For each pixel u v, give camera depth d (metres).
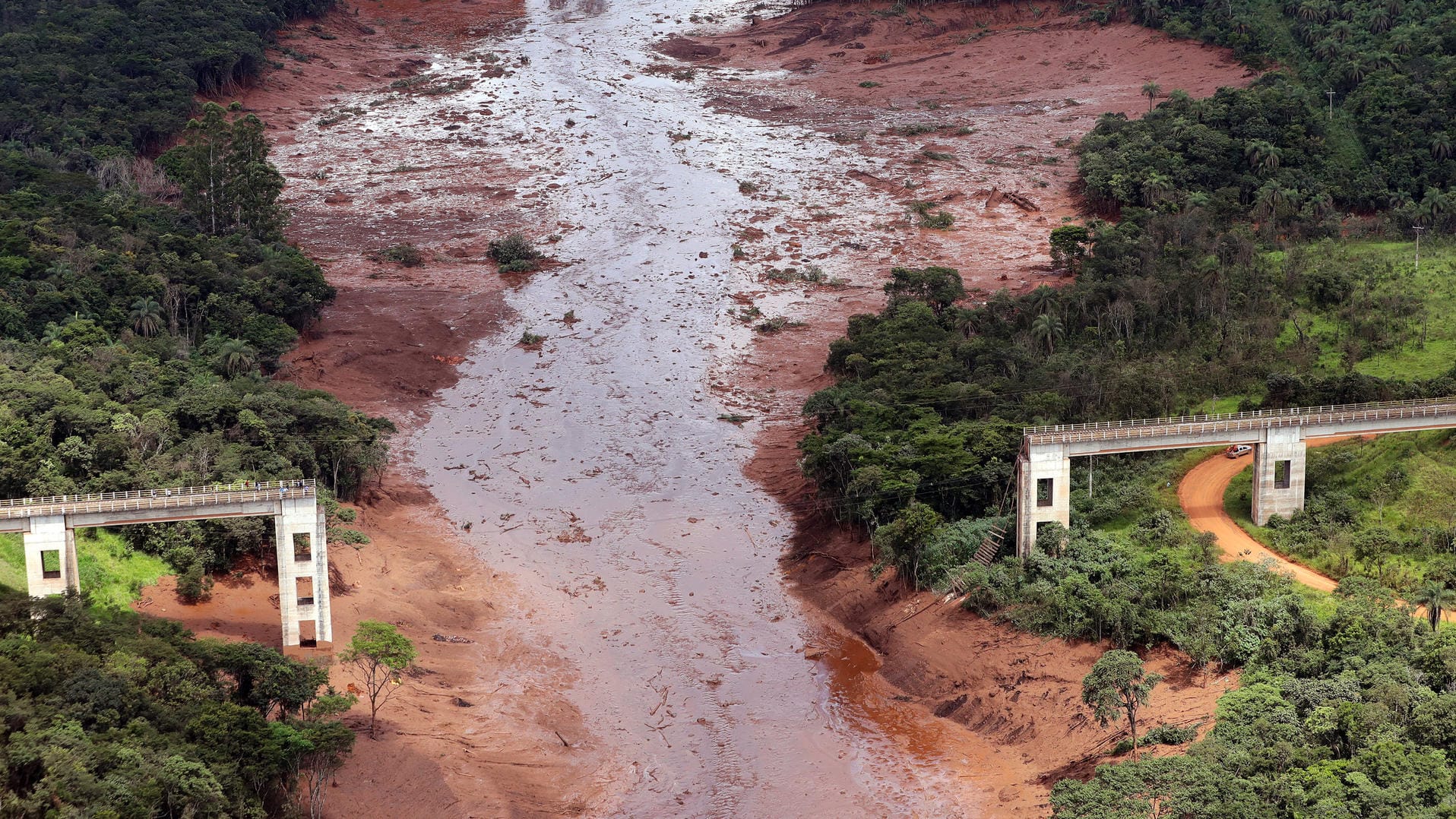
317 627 115.69
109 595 117.88
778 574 141.00
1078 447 120.75
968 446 138.25
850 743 110.81
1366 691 91.75
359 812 97.00
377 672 114.81
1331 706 90.88
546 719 115.00
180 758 85.75
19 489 126.38
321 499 128.38
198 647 102.12
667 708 117.19
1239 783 83.44
